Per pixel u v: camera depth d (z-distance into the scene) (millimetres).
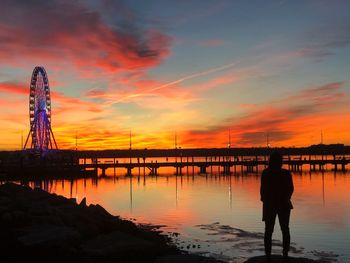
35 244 13742
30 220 16875
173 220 29844
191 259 12789
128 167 97125
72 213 18359
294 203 39188
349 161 110375
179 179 81812
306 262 11062
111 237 15570
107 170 126875
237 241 22000
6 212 17547
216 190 55062
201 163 104812
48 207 18141
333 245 21250
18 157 94812
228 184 66500
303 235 23859
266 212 10719
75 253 13719
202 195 48438
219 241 22000
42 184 69812
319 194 47875
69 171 87188
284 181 10625
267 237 10789
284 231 10711
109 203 41438
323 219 29594
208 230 25422
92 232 16797
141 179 82750
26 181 77438
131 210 35844
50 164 88312
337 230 25312
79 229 16734
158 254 14984
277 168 10750
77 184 69875
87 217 18109
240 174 99125
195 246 20750
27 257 12695
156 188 60188
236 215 31844
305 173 96438
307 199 42625
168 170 124750
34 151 95812
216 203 40062
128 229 18625
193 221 29203
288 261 10789
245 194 48906
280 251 19641
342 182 66938
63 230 15148
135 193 52469
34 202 19359
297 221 28688
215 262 12695
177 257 13000
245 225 27219
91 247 14492
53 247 13914
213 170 122500
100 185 67375
